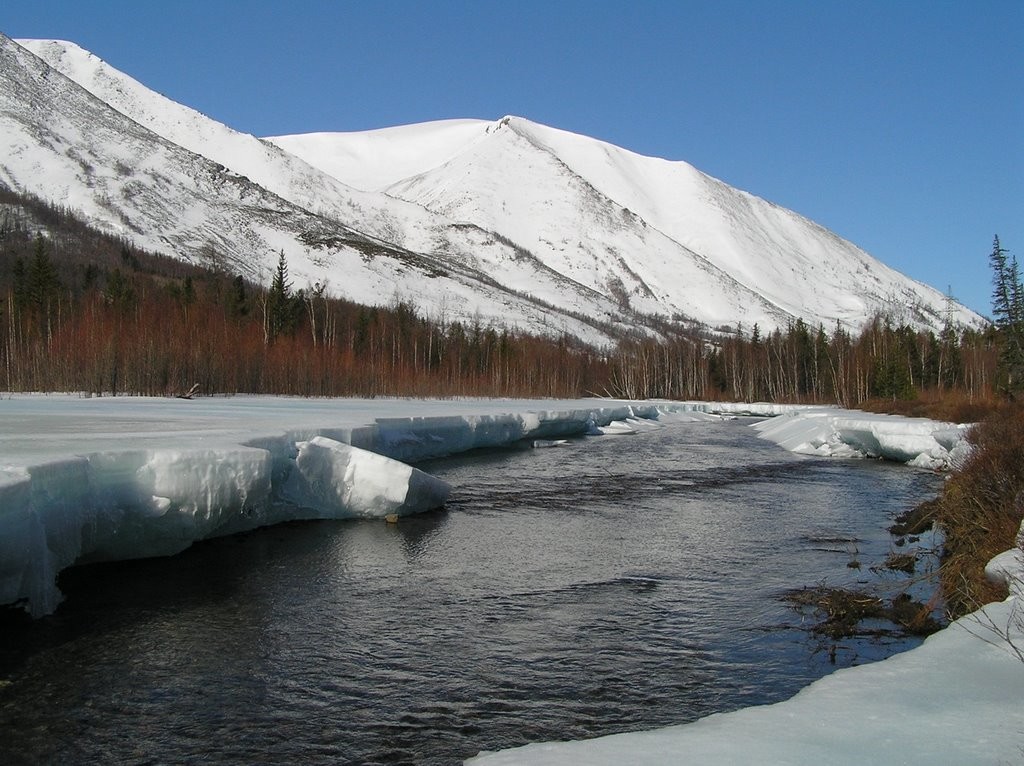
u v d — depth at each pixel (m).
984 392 45.09
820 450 31.42
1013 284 44.66
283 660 8.30
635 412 54.41
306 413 25.09
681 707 7.24
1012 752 4.49
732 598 10.73
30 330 43.09
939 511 14.90
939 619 9.57
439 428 26.66
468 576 11.75
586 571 12.13
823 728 4.99
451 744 6.53
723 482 22.55
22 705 7.12
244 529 13.66
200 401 33.06
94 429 15.79
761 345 96.19
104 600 9.90
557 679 7.89
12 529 8.25
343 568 11.95
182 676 7.83
